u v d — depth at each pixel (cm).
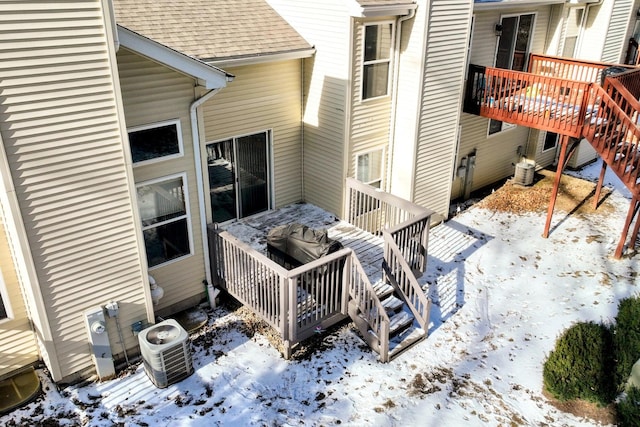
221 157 991
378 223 1116
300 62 1032
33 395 678
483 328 868
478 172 1384
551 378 746
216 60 868
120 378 724
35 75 548
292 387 721
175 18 923
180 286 832
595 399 723
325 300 780
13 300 668
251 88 975
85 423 646
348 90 969
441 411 696
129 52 669
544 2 1251
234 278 829
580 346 809
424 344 824
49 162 588
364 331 798
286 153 1087
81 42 566
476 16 1170
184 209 798
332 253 773
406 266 811
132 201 670
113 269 686
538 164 1537
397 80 1053
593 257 1086
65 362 688
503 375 768
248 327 832
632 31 1597
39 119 566
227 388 712
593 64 1254
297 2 998
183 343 699
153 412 668
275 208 1112
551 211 1130
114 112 616
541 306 931
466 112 1235
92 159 619
